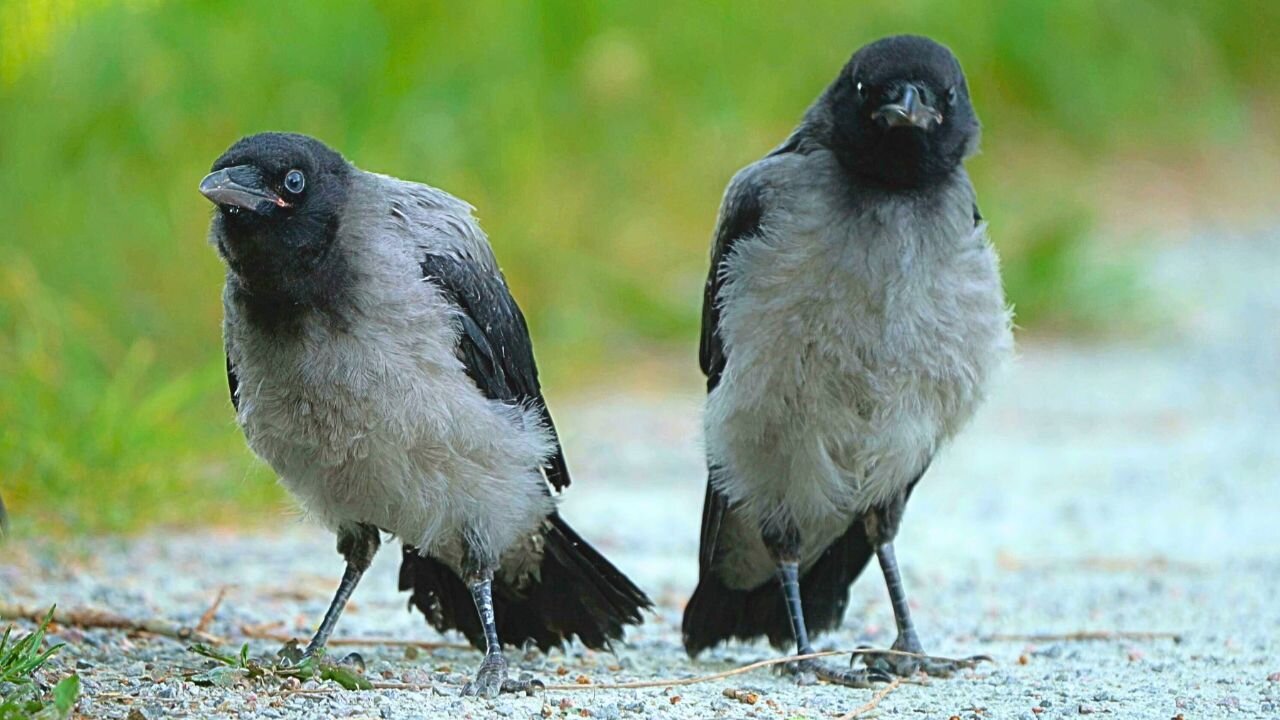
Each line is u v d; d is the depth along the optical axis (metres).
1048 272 24.39
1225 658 9.95
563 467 10.09
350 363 8.87
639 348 21.80
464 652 10.32
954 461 16.78
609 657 10.41
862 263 9.53
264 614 11.07
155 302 17.84
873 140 9.55
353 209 9.04
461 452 9.11
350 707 8.30
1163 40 35.41
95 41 19.22
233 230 8.80
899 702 8.87
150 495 13.77
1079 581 12.36
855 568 10.62
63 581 11.62
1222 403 19.52
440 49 21.75
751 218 9.95
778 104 26.73
